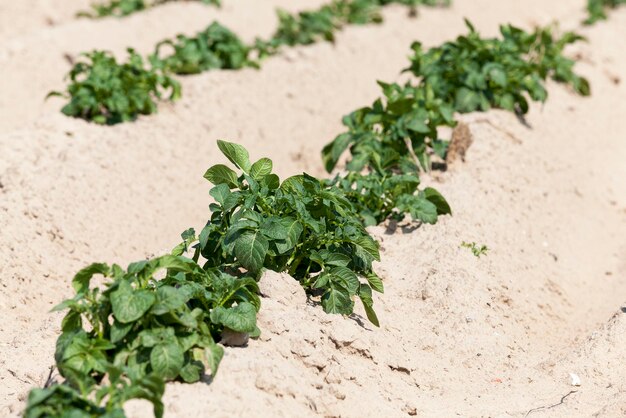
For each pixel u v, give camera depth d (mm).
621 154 13016
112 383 5676
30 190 9844
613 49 17078
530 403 7105
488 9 20516
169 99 12359
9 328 8484
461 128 10789
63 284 9180
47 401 5465
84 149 10781
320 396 6438
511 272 9094
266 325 6863
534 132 12148
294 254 7602
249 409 6066
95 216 10008
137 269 6391
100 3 19594
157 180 10883
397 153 10195
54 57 15031
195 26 17922
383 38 17031
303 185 7777
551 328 8617
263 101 13164
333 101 13836
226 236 7207
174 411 5879
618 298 9367
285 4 20391
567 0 22500
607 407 6980
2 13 18031
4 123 13031
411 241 9203
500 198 10305
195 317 6344
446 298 8258
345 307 7434
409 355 7516
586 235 10602
